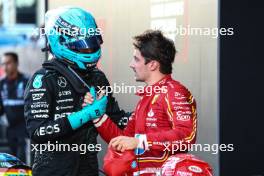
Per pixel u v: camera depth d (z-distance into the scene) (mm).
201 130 7105
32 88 5625
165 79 5691
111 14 8609
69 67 5727
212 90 7000
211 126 7016
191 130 5461
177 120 5457
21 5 24234
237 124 7012
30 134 5594
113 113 6246
